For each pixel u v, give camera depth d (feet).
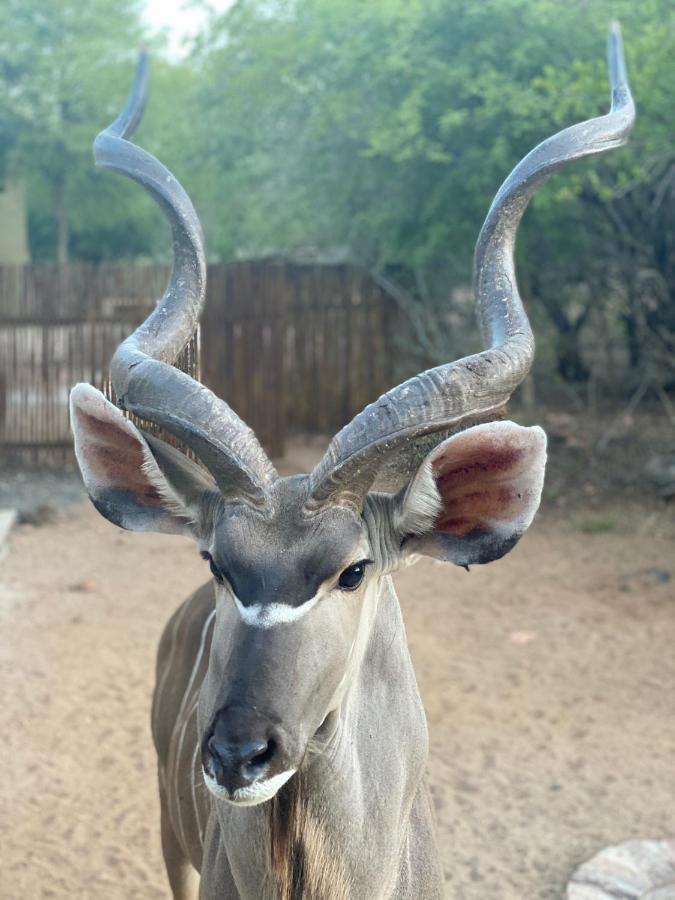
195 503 4.22
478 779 9.09
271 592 3.70
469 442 3.87
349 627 3.88
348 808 4.09
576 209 20.33
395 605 4.49
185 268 4.90
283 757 3.59
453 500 4.10
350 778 4.09
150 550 15.67
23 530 16.52
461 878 7.73
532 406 22.72
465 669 11.32
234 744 3.51
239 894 4.38
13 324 20.26
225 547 3.78
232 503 3.89
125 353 4.22
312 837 4.05
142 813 8.66
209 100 24.72
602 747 9.64
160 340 4.64
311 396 24.00
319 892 4.08
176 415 3.88
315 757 4.00
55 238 59.57
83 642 12.05
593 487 18.60
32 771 9.25
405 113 17.53
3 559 15.01
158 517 4.28
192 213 4.96
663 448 20.35
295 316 23.70
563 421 22.68
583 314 24.38
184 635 5.96
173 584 14.14
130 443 4.15
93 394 4.08
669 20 16.79
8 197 37.52
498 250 4.65
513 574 14.52
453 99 17.83
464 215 18.78
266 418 21.04
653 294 21.59
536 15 17.12
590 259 21.65
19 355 20.39
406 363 23.61
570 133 4.71
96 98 47.24
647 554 15.24
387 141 18.04
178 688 5.82
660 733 9.93
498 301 4.53
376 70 18.75
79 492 18.90
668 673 11.25
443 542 4.16
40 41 47.85
